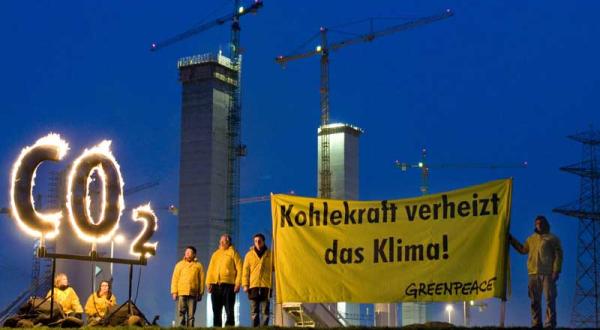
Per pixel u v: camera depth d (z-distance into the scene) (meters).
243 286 18.83
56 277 21.00
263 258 18.84
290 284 17.45
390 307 67.25
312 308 34.88
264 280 18.77
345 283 17.00
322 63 164.88
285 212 17.77
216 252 19.67
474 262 16.03
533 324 15.95
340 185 137.12
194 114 124.69
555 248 15.93
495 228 15.98
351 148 140.25
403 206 16.81
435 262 16.33
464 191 16.33
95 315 21.00
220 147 124.88
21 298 65.94
